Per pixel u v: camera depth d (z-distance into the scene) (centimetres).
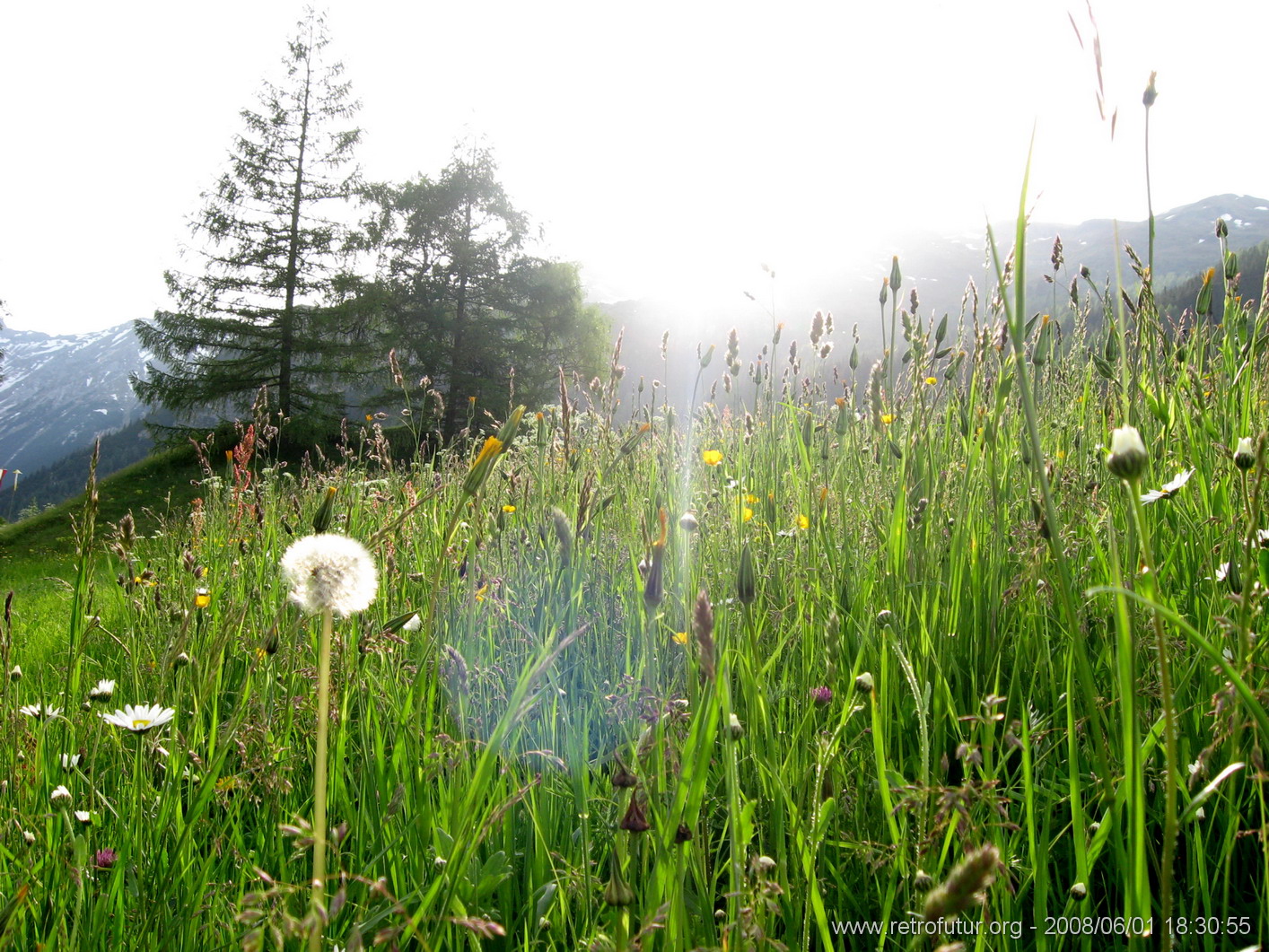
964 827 113
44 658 302
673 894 107
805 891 122
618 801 114
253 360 3017
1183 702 147
